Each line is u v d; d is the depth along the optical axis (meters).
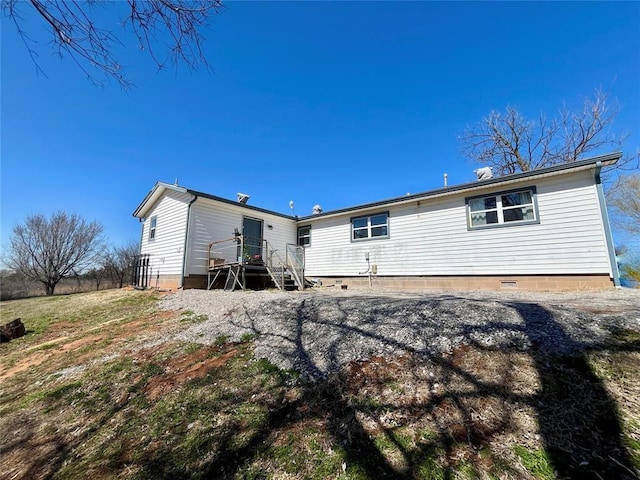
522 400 2.14
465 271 9.33
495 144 17.64
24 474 2.18
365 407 2.34
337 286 12.65
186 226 11.24
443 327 3.45
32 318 8.59
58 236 24.42
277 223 14.36
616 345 2.65
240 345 4.11
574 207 7.66
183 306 7.50
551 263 7.86
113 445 2.37
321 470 1.77
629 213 15.79
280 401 2.64
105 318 7.52
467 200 9.48
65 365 4.43
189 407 2.74
